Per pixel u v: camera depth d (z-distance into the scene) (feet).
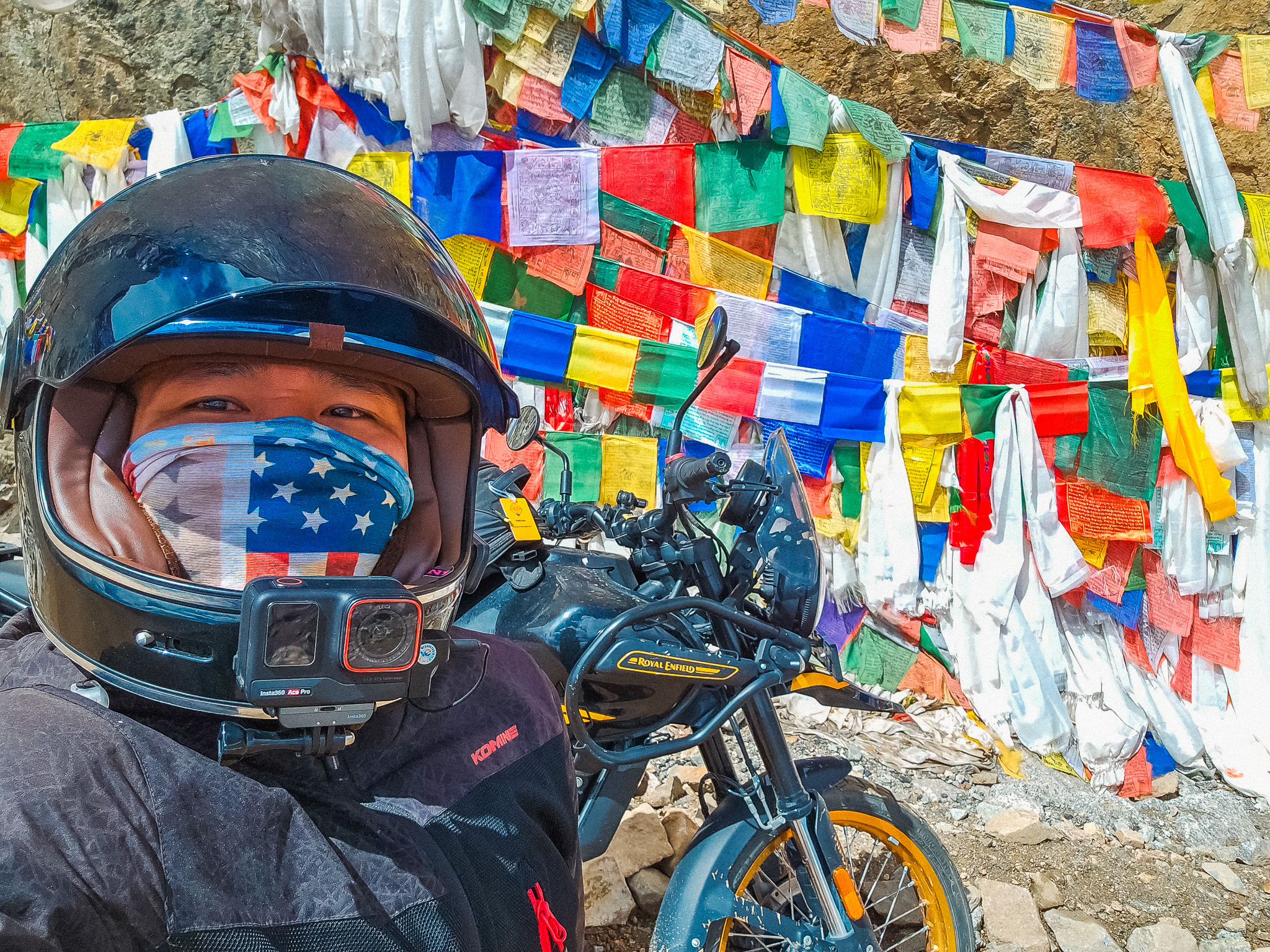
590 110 9.89
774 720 5.02
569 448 10.03
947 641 11.02
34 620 2.38
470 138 9.50
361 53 8.78
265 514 1.92
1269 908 8.24
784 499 5.17
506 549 4.94
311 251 1.95
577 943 2.38
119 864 1.47
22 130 8.83
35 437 1.87
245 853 1.63
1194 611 11.94
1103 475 11.32
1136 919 7.84
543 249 9.82
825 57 13.20
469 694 2.25
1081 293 11.26
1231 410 11.80
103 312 1.80
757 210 10.22
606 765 4.97
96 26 11.74
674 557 5.19
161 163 9.00
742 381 10.24
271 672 1.60
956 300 10.68
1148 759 10.78
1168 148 13.69
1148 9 14.55
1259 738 11.33
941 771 9.68
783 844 5.40
